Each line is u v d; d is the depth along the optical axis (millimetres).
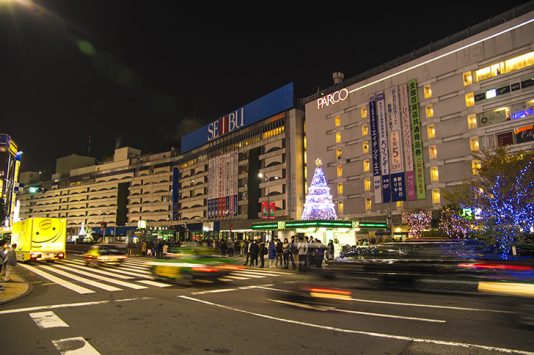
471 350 5660
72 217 119250
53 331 7145
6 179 62188
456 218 31266
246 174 70938
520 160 26250
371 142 50656
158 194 97562
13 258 15016
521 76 37969
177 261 14867
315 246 18391
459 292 11055
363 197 51125
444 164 42875
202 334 6840
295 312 8781
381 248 13047
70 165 127625
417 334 6602
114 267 23344
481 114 40406
